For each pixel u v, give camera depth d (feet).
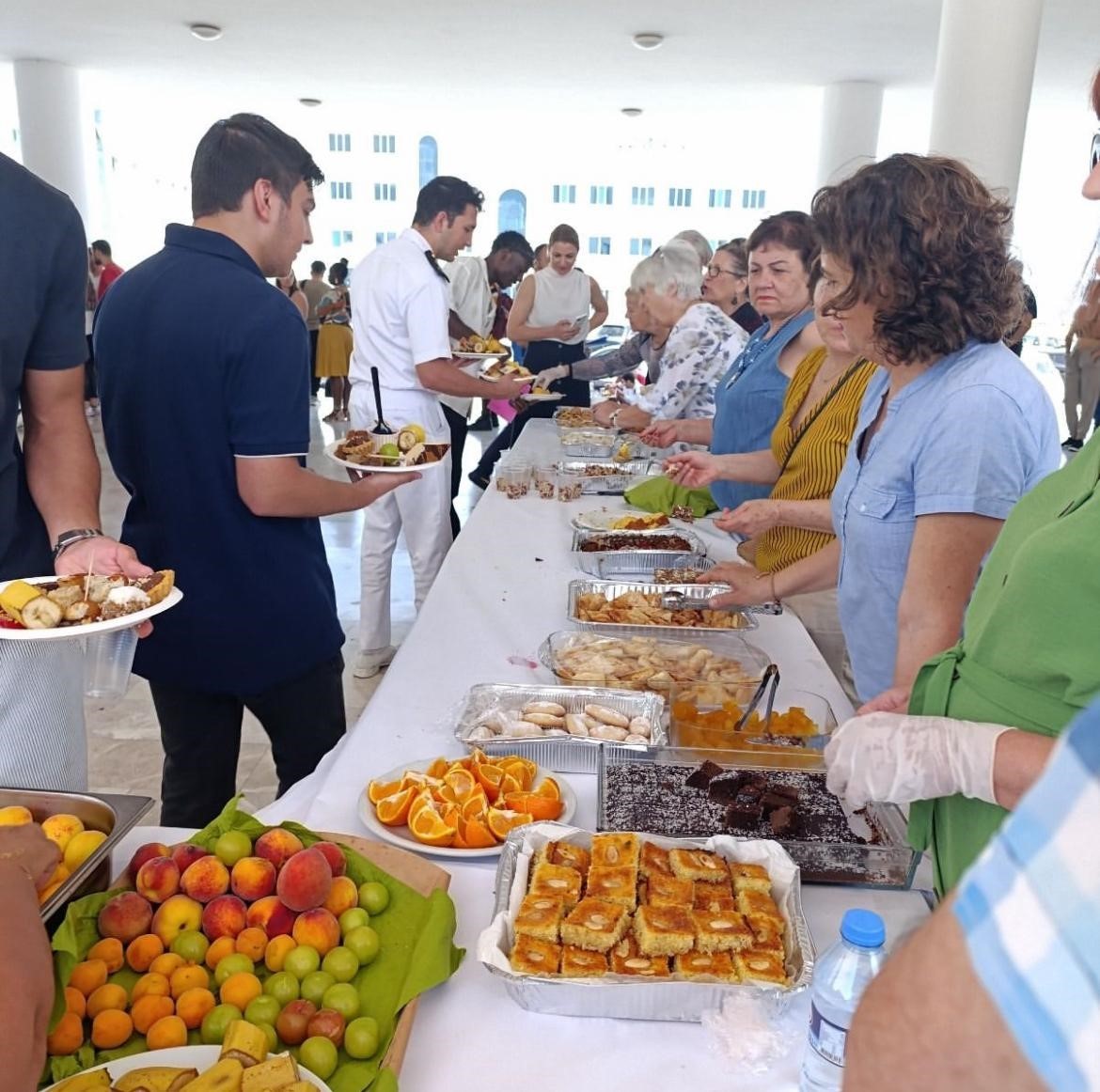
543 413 17.67
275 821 4.12
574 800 4.13
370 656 11.46
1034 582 2.74
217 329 5.50
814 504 6.47
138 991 2.97
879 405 4.67
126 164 38.73
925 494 3.95
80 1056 2.79
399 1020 2.90
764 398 8.27
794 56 24.04
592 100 31.40
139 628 4.04
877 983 1.34
